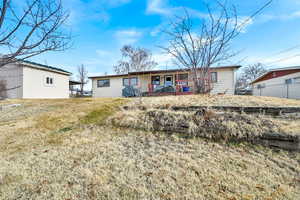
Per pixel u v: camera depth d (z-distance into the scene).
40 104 7.89
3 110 6.96
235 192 1.82
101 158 2.67
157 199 1.75
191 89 10.69
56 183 2.03
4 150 3.10
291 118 3.41
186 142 3.14
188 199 1.74
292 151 2.56
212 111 3.83
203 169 2.27
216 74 12.29
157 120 3.92
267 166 2.28
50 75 13.35
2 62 2.17
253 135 2.90
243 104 4.59
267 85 14.67
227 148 2.82
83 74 24.80
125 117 4.34
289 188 1.86
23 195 1.84
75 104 7.09
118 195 1.82
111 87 15.26
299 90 11.36
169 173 2.21
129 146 3.11
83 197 1.79
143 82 14.46
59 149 3.06
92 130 4.03
